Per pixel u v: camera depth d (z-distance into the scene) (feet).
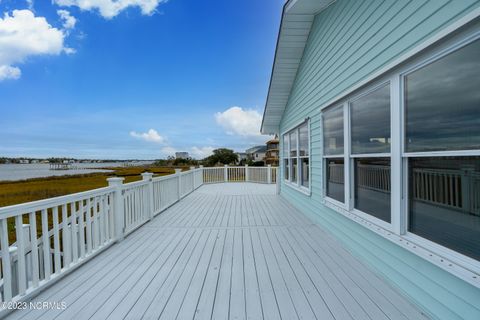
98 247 10.46
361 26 9.51
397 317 6.11
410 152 6.83
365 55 9.18
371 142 8.99
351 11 10.37
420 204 6.61
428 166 6.33
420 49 6.15
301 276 8.36
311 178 16.26
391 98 7.58
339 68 11.54
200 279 8.20
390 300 6.89
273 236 12.84
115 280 8.13
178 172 23.91
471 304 5.15
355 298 6.98
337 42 11.81
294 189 21.11
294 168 22.11
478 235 5.00
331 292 7.32
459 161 5.44
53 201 8.04
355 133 10.25
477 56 4.93
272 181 40.16
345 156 10.89
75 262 8.96
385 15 7.92
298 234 13.17
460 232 5.41
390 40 7.64
